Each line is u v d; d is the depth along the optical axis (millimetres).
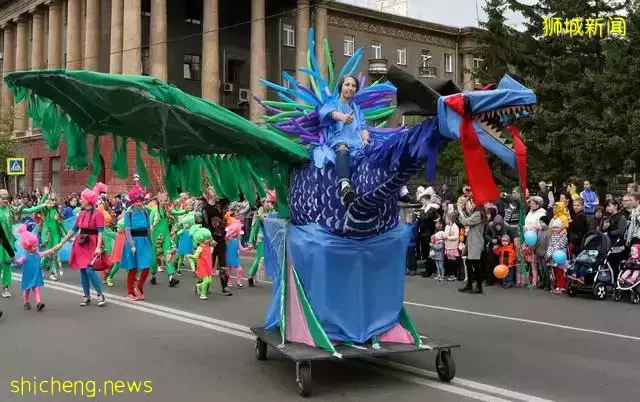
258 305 10734
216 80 34531
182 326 8820
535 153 24188
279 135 6023
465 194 14164
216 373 6340
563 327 8938
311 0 39250
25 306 10312
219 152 6695
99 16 36500
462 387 5848
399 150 5109
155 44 33031
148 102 5504
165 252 13375
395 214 6102
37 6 41844
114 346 7555
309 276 5934
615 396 5613
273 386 5887
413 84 4941
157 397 5559
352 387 5855
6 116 38906
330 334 5863
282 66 41125
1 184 44281
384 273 6074
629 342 7941
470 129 4668
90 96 5758
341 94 6230
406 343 5973
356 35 43844
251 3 37406
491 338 8164
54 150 6430
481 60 28250
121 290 12523
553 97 25234
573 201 14305
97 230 10586
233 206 20031
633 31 21109
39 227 16109
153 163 18422
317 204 5926
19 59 43969
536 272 13352
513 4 26516
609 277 11539
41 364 6695
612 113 21531
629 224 11688
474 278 13055
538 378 6203
